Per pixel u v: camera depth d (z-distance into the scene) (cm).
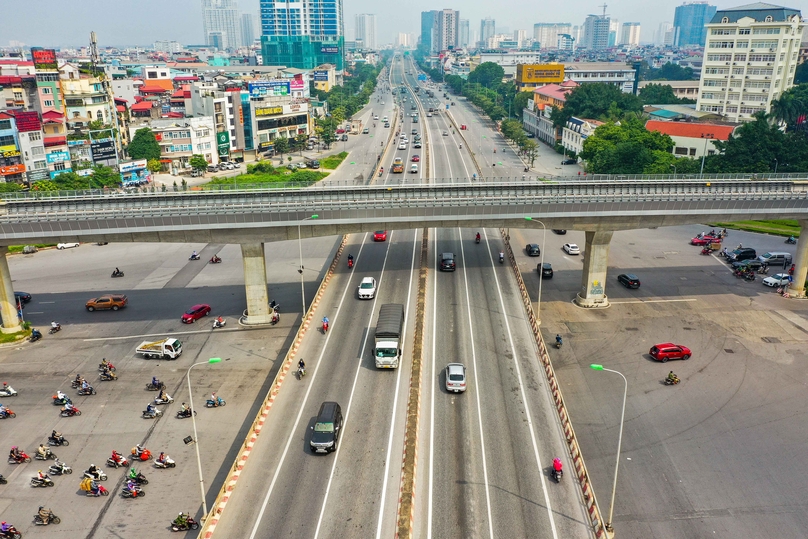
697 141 17125
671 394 6825
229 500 4844
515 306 8638
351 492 4903
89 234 7712
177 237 8038
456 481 5025
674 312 8925
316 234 8288
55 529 4878
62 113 16888
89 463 5709
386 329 6912
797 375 7181
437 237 12081
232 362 7500
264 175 17600
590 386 7000
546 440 5584
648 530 4931
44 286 10206
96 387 7006
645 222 8569
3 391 6812
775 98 19738
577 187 8850
